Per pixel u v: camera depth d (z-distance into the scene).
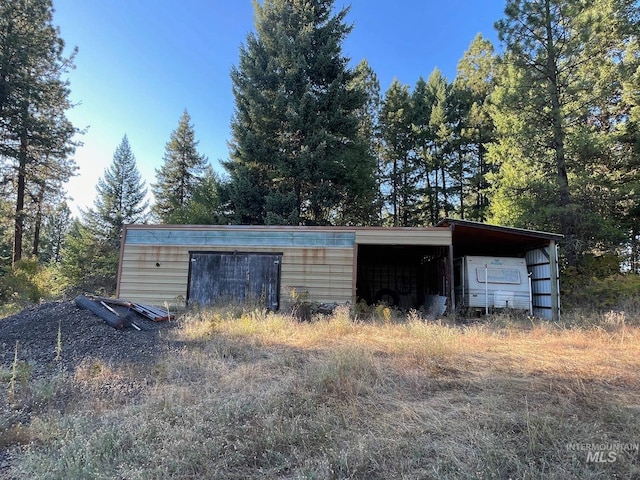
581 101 14.63
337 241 11.59
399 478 2.54
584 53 14.40
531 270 13.03
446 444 2.93
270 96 20.02
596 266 14.20
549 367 4.94
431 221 27.41
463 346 6.21
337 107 19.80
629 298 11.23
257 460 2.79
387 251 15.31
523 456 2.74
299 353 5.70
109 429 3.17
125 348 6.14
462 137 25.53
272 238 11.80
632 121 14.86
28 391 4.20
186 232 12.05
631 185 13.77
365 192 21.48
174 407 3.58
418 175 27.64
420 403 3.75
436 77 28.00
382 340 6.67
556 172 14.95
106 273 24.69
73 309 8.10
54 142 19.95
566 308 12.07
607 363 5.13
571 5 14.01
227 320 8.31
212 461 2.74
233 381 4.40
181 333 7.14
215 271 11.80
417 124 27.52
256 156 19.67
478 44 26.28
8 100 18.38
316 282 11.45
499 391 4.04
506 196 15.64
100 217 35.22
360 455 2.74
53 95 20.20
